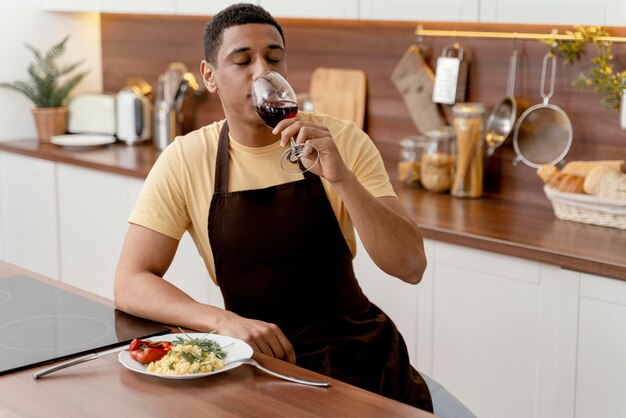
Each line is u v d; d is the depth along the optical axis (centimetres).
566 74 280
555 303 235
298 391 134
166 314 168
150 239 187
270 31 177
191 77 395
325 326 186
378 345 187
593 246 235
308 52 355
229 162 190
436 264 261
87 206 381
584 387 232
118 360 147
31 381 139
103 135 424
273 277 188
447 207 286
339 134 194
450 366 263
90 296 186
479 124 295
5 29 418
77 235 390
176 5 354
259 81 158
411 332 271
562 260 229
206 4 340
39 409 128
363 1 292
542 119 288
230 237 187
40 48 430
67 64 440
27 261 424
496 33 296
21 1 420
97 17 448
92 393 134
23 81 428
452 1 268
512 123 291
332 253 190
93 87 451
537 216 273
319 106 350
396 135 331
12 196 425
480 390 256
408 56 318
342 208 192
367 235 174
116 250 370
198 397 132
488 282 249
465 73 305
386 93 331
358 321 189
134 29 429
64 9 412
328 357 179
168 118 393
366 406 128
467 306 255
